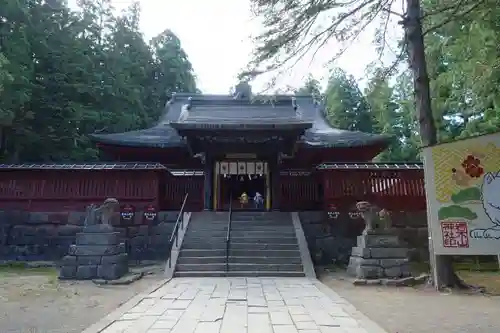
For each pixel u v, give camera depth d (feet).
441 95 57.62
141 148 70.18
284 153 66.08
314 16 33.71
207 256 45.91
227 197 79.25
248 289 34.04
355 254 43.78
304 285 36.22
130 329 21.25
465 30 44.73
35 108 86.89
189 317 23.88
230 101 80.64
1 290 34.32
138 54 126.62
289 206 64.69
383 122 126.11
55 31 92.43
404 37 39.29
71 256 40.68
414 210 57.62
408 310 26.53
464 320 23.66
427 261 55.06
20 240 56.80
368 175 58.34
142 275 43.27
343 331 20.81
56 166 58.54
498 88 45.55
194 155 66.39
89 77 95.35
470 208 33.47
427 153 35.47
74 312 25.93
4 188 58.13
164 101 129.39
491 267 50.67
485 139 33.71
